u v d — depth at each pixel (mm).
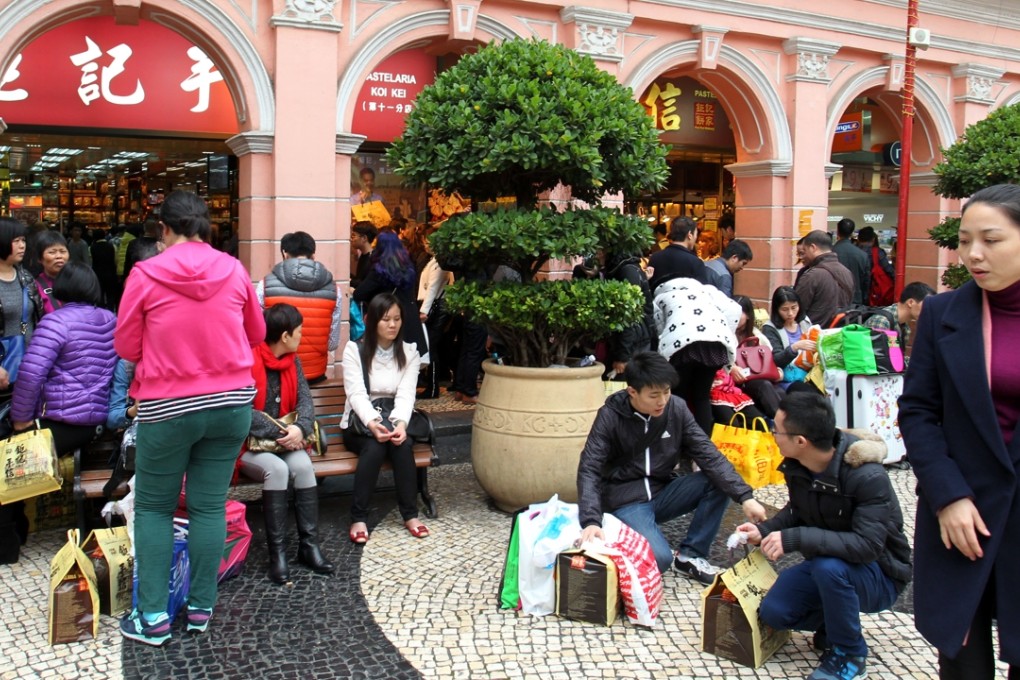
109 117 7535
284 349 4559
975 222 2393
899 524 3461
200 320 3449
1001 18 10734
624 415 4172
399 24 7473
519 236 4645
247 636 3705
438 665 3477
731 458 5211
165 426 3439
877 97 10477
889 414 6449
